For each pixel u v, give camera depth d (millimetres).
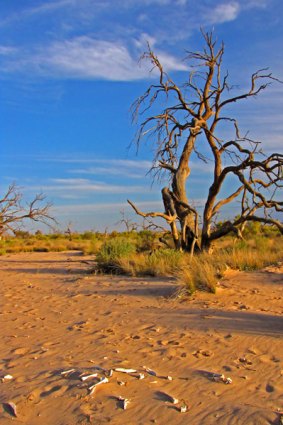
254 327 7887
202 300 10344
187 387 5352
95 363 6297
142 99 21812
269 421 4418
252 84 20688
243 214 20750
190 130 20516
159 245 23656
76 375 5734
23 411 4918
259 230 34312
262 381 5488
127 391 5242
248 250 18656
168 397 5039
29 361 6703
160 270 14891
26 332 8594
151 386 5367
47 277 16578
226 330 7789
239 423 4426
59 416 4770
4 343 7867
